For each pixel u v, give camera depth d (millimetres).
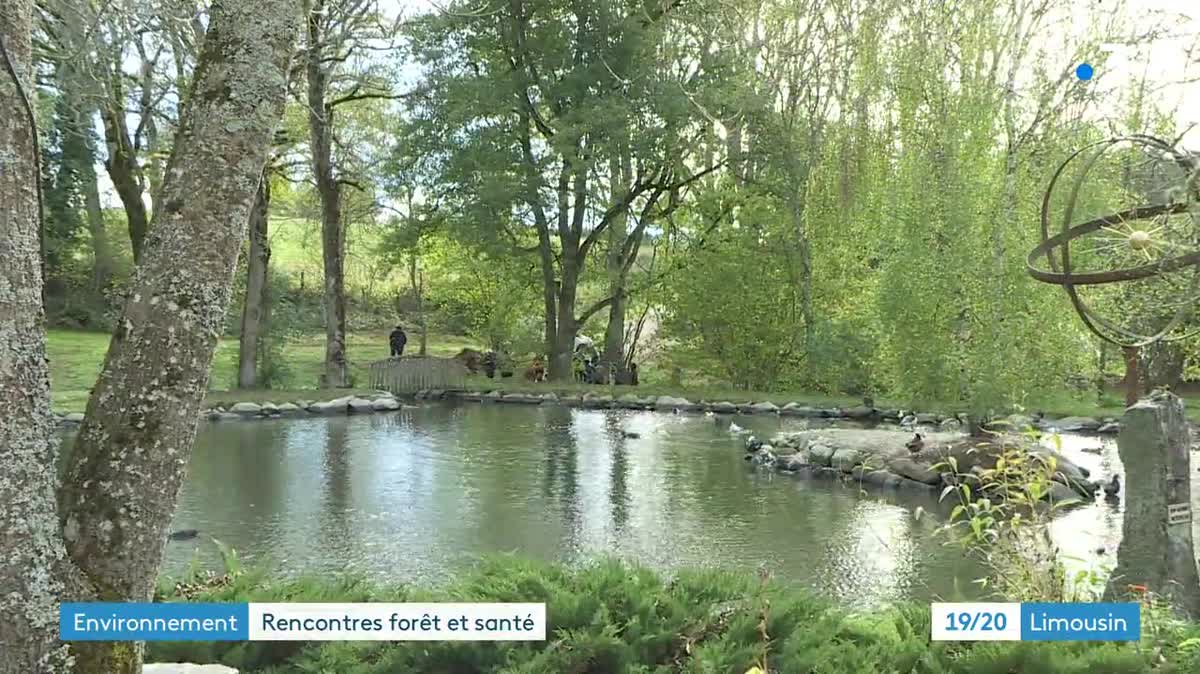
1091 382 19281
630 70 23234
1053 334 15156
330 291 23016
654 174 24656
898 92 18297
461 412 20656
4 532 2100
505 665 3504
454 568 8086
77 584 2197
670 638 3707
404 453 14648
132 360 2295
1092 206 14242
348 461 13805
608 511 10539
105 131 20859
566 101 24672
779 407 20766
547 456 14523
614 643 3516
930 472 11805
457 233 24281
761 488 12008
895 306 17109
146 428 2271
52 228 30047
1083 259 10172
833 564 8289
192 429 2350
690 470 13328
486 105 23266
